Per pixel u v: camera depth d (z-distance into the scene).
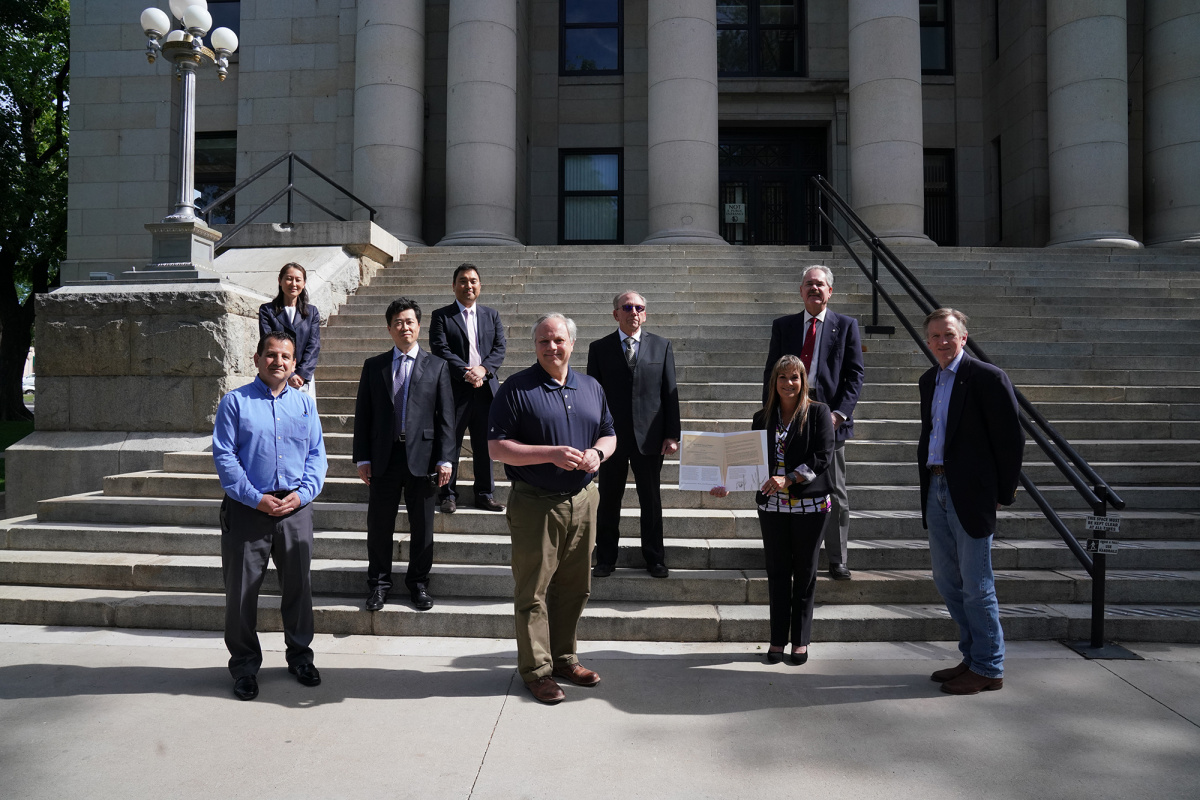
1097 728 3.72
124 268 16.81
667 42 13.55
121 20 17.14
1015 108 16.42
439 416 5.29
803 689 4.21
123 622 5.28
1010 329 9.55
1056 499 6.45
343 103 16.48
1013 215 16.50
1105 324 9.70
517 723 3.79
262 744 3.56
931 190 18.02
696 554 5.68
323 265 10.31
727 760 3.41
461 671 4.49
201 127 17.14
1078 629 4.99
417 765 3.37
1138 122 16.31
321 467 4.53
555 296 10.33
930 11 18.25
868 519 6.05
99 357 7.88
